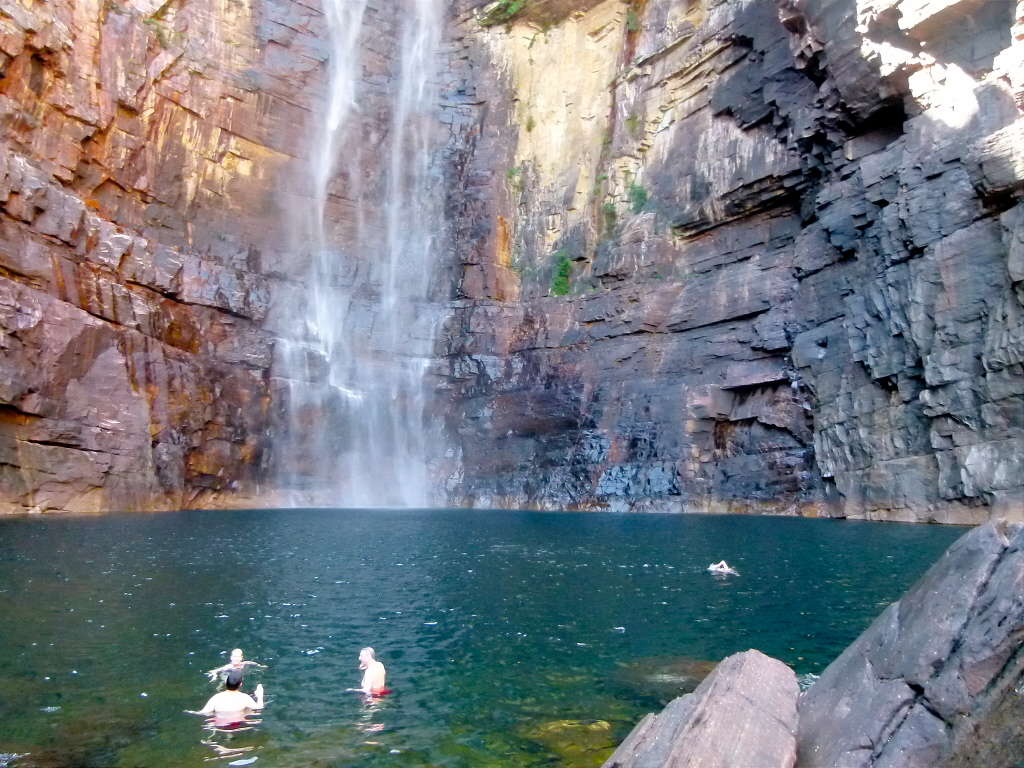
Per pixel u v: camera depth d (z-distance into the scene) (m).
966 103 19.59
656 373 29.19
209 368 27.83
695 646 7.88
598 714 5.93
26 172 22.44
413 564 13.44
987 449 17.88
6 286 20.72
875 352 21.70
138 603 9.66
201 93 30.34
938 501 19.36
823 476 23.44
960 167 19.41
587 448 29.39
